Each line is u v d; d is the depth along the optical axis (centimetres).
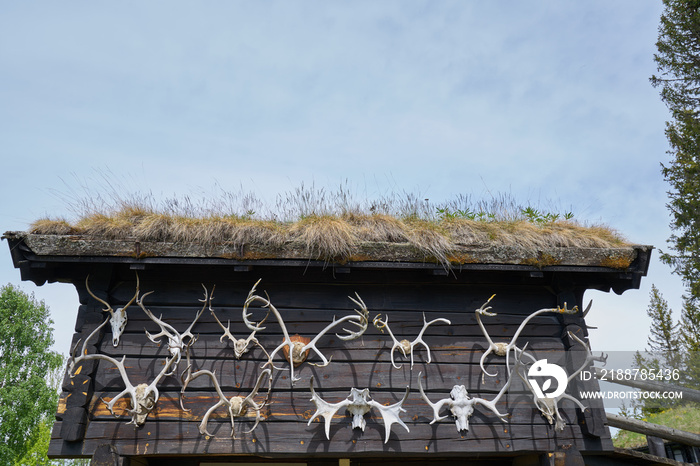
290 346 567
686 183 1870
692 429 897
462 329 625
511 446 578
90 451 541
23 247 585
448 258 607
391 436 568
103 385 568
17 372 2953
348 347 602
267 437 558
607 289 677
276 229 603
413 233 614
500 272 646
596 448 588
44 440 2738
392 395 585
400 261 604
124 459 546
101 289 597
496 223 661
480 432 580
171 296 612
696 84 1972
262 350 591
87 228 598
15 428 2808
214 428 559
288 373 584
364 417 573
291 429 563
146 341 589
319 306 619
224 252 588
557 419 585
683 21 2002
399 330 616
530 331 634
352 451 557
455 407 575
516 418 591
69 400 549
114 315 589
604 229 674
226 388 575
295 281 627
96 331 567
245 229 597
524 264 619
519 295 652
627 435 992
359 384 586
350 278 630
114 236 593
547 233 643
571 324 629
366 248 598
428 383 595
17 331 3081
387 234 621
